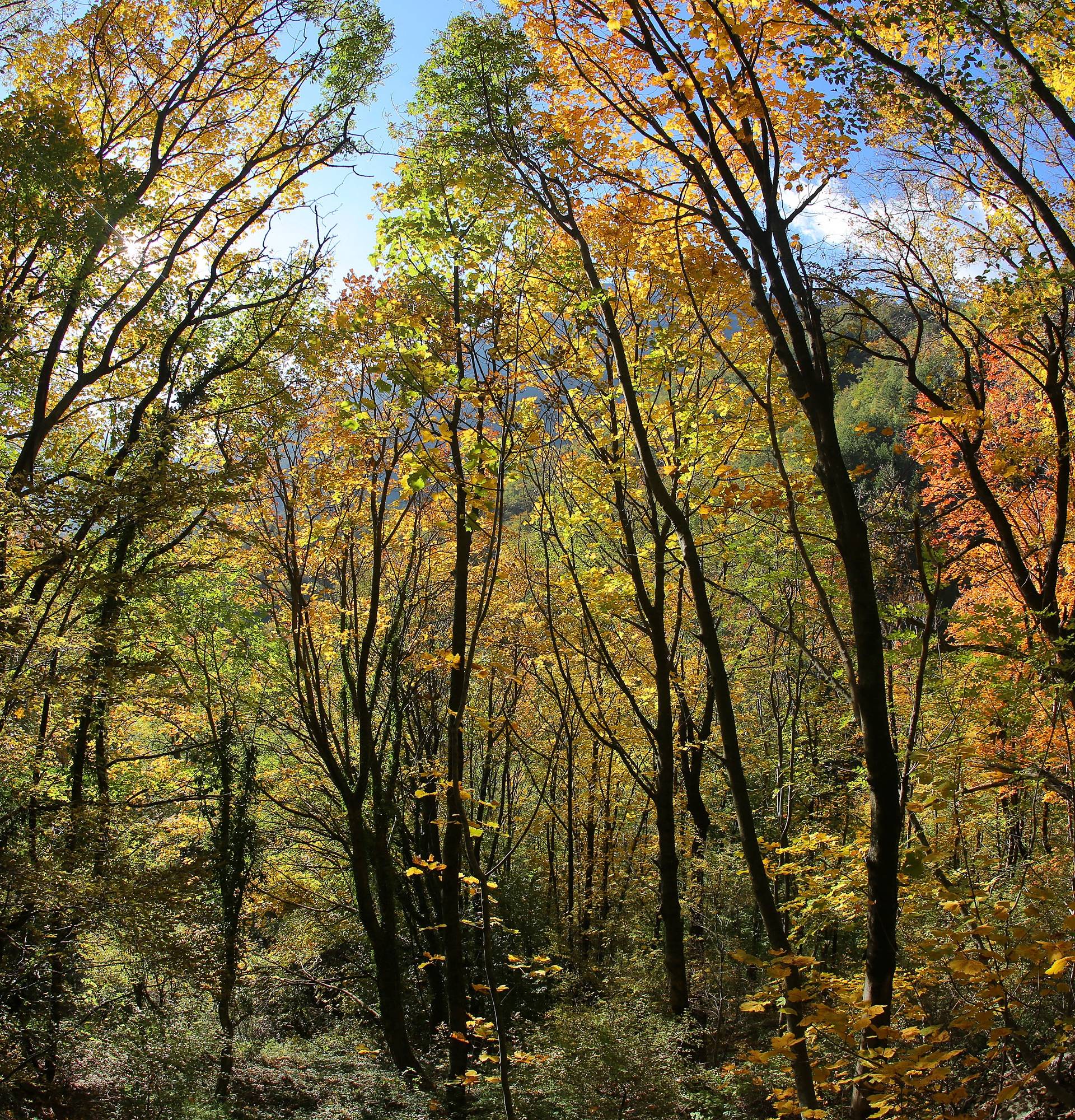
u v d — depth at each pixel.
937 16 6.00
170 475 8.34
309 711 12.28
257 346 12.30
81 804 8.61
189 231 11.85
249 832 12.43
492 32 7.29
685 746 13.52
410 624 15.38
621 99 6.21
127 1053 8.58
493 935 16.27
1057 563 8.98
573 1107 8.65
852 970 8.57
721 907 13.22
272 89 12.66
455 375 6.14
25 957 8.14
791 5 5.49
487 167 7.25
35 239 9.30
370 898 12.26
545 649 14.09
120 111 11.97
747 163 7.17
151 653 11.69
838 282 5.93
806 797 12.43
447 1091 9.86
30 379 10.64
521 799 20.75
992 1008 3.95
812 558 9.79
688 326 9.09
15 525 7.68
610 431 9.68
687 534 6.39
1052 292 7.88
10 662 7.82
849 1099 5.42
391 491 14.25
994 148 6.05
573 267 7.77
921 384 7.54
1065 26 6.60
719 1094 8.77
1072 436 8.48
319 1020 16.02
